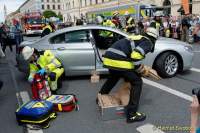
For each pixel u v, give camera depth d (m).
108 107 4.93
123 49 4.73
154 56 7.64
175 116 5.06
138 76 4.86
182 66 8.05
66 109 5.46
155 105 5.66
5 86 7.85
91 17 40.34
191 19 18.36
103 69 7.77
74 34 7.84
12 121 5.21
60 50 7.69
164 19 19.45
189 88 6.77
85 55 7.68
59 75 6.57
